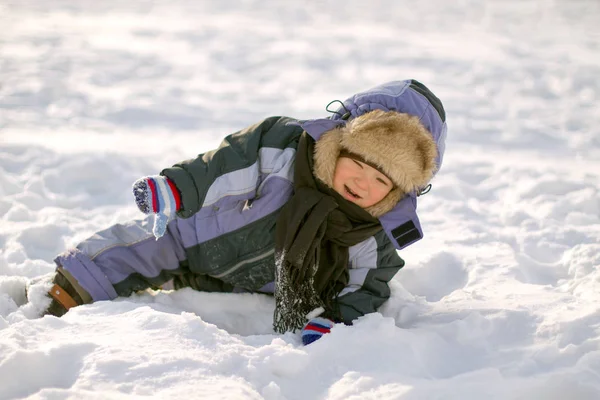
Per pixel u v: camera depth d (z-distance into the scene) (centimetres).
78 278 253
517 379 203
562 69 772
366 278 261
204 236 258
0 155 425
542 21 1092
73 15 969
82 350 193
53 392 174
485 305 253
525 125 575
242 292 274
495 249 328
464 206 392
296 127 261
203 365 194
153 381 184
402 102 244
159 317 216
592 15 1145
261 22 1004
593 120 591
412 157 234
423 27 1021
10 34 815
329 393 196
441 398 196
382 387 197
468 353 222
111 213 362
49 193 379
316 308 251
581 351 214
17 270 289
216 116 563
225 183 248
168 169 241
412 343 221
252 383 194
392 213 247
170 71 707
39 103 559
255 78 699
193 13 1048
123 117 543
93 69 685
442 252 313
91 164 410
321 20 1041
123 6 1068
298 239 243
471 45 902
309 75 720
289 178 253
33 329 206
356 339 218
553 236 341
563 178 424
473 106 629
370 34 948
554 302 252
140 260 264
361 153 233
